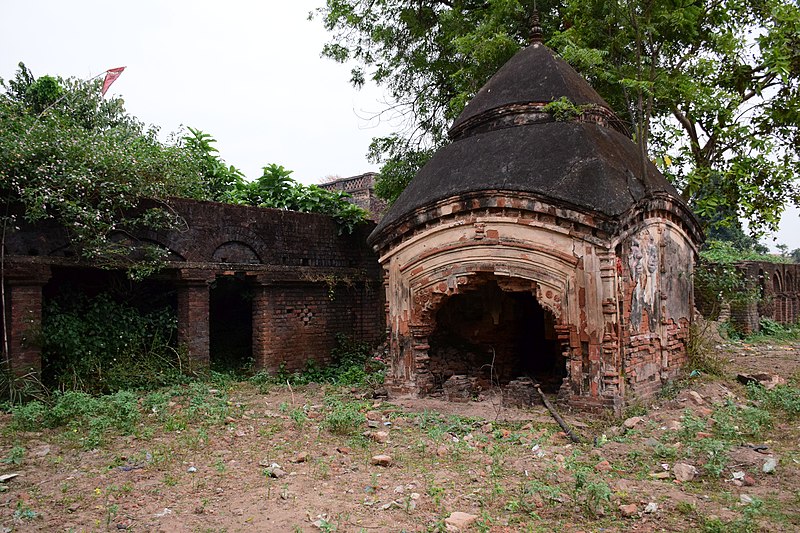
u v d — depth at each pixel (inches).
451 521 180.9
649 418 306.8
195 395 365.7
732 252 951.6
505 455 254.1
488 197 344.2
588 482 203.3
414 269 383.2
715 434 282.8
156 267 391.9
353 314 542.6
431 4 649.0
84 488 212.7
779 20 484.7
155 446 264.4
